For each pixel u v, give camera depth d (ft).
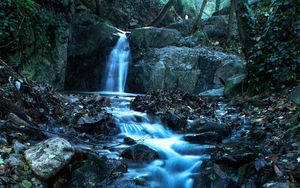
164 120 16.12
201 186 9.77
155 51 33.81
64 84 32.53
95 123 14.24
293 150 10.34
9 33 22.93
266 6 34.78
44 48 27.99
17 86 13.82
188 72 31.19
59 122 14.07
